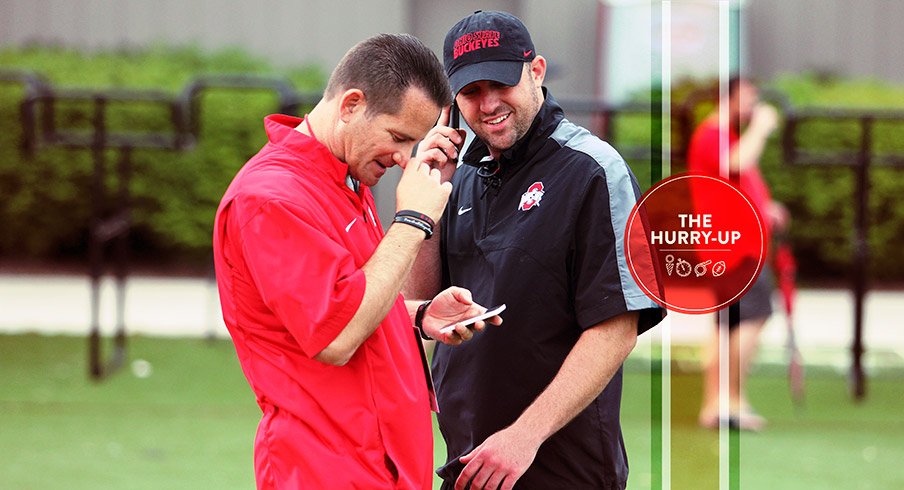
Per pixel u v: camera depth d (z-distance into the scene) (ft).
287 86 78.79
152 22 129.90
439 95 30.25
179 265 114.83
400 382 31.07
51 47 128.47
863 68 132.26
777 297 98.48
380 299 29.30
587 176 32.71
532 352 33.68
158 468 60.75
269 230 29.17
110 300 99.81
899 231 112.57
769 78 128.57
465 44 32.91
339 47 130.21
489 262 34.01
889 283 114.21
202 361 82.53
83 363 80.79
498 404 34.19
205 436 66.44
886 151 111.55
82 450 63.31
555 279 33.19
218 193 112.16
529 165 33.68
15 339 86.48
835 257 113.29
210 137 111.65
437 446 63.00
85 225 112.37
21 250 115.44
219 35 130.21
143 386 76.13
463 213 35.42
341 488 29.96
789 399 77.30
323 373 30.14
